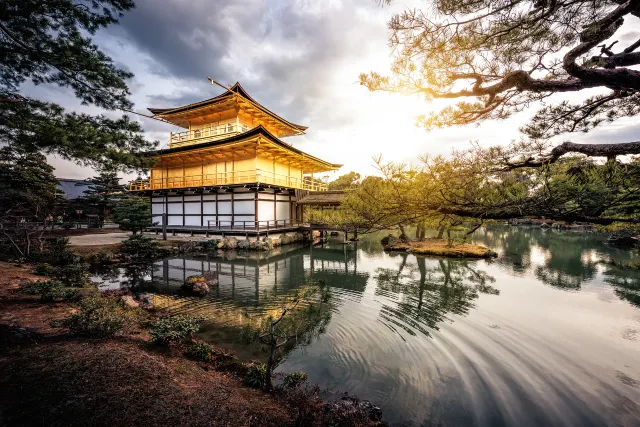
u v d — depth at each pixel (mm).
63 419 3426
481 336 7676
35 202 17797
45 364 4551
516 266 16703
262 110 28250
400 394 5273
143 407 3842
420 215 4070
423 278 14055
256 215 24109
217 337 7336
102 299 7875
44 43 6082
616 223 3000
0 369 4305
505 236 33312
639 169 2652
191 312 9031
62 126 6355
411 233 33312
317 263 17734
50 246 16406
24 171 17969
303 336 7309
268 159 26766
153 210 30422
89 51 6688
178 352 6074
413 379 5738
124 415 3629
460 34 3160
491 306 9992
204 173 27562
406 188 3850
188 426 3631
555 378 5820
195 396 4355
